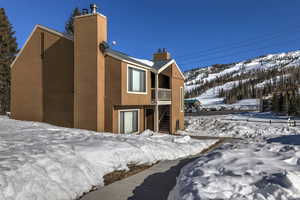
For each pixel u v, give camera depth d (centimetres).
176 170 767
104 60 1495
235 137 1783
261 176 473
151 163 862
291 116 3191
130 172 748
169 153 995
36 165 581
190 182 499
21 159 593
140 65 1619
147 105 1839
